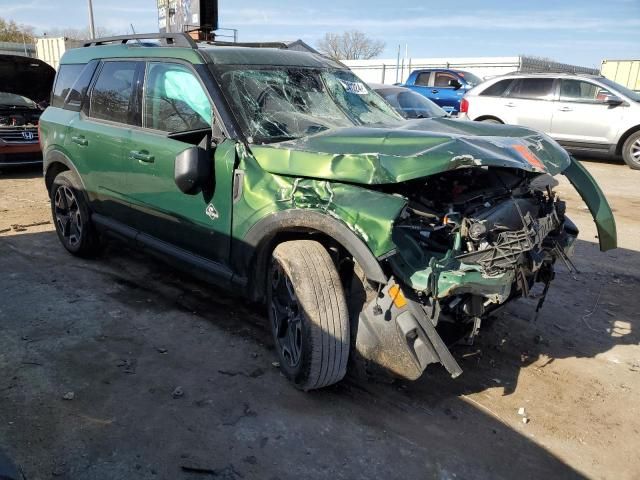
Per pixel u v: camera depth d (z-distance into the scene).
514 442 2.93
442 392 3.34
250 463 2.67
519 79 12.50
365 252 2.78
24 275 4.84
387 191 3.01
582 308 4.61
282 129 3.58
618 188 9.52
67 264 5.14
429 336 2.83
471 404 3.24
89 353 3.59
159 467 2.62
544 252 3.32
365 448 2.82
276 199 3.16
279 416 3.03
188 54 3.87
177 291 4.61
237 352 3.68
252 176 3.29
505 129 3.74
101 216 4.85
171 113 3.95
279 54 4.23
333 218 2.90
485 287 2.79
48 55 25.28
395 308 2.88
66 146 4.97
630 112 11.20
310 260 3.07
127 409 3.04
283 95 3.85
